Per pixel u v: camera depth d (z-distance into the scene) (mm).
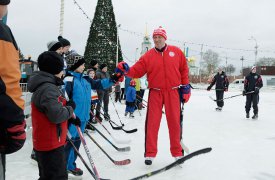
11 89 1743
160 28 4258
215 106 12617
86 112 3758
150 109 4328
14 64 1777
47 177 2680
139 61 4352
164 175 3811
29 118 6016
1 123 1758
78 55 4711
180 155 4273
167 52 4273
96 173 3086
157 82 4262
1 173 1869
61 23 8266
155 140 4297
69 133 3436
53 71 2609
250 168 4137
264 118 9156
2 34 1754
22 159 4359
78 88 3643
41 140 2617
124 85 13930
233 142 5695
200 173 3904
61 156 2680
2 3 1885
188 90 4383
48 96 2496
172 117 4270
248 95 8984
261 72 47031
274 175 3873
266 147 5312
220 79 10953
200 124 7797
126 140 5523
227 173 3922
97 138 5922
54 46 4055
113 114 9727
